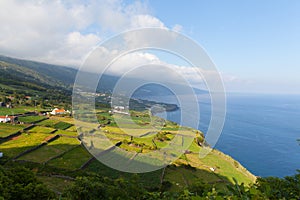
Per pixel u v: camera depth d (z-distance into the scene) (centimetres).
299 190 325
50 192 873
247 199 258
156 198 452
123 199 549
